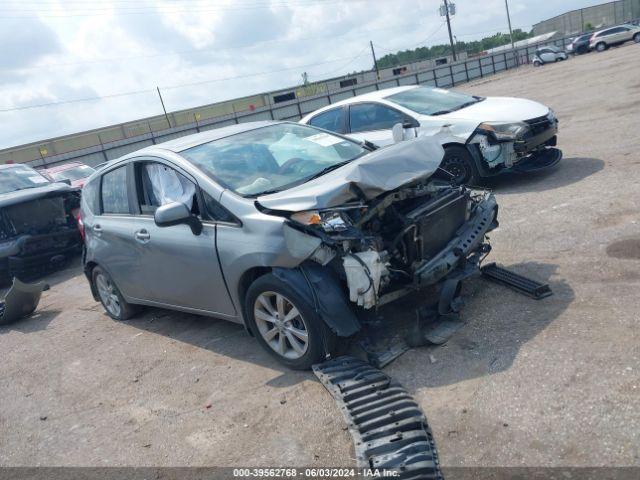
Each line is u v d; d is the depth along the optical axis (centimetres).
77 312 692
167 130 4041
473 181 755
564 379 315
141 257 503
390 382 349
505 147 723
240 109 4625
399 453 282
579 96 1573
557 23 9356
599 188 652
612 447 261
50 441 393
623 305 378
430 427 306
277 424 345
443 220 417
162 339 529
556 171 786
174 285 480
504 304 421
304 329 388
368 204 391
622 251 465
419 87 895
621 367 312
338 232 357
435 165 411
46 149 3719
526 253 516
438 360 370
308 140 509
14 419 439
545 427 284
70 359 535
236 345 474
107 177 564
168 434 365
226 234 409
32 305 714
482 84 3772
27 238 893
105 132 3994
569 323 372
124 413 407
